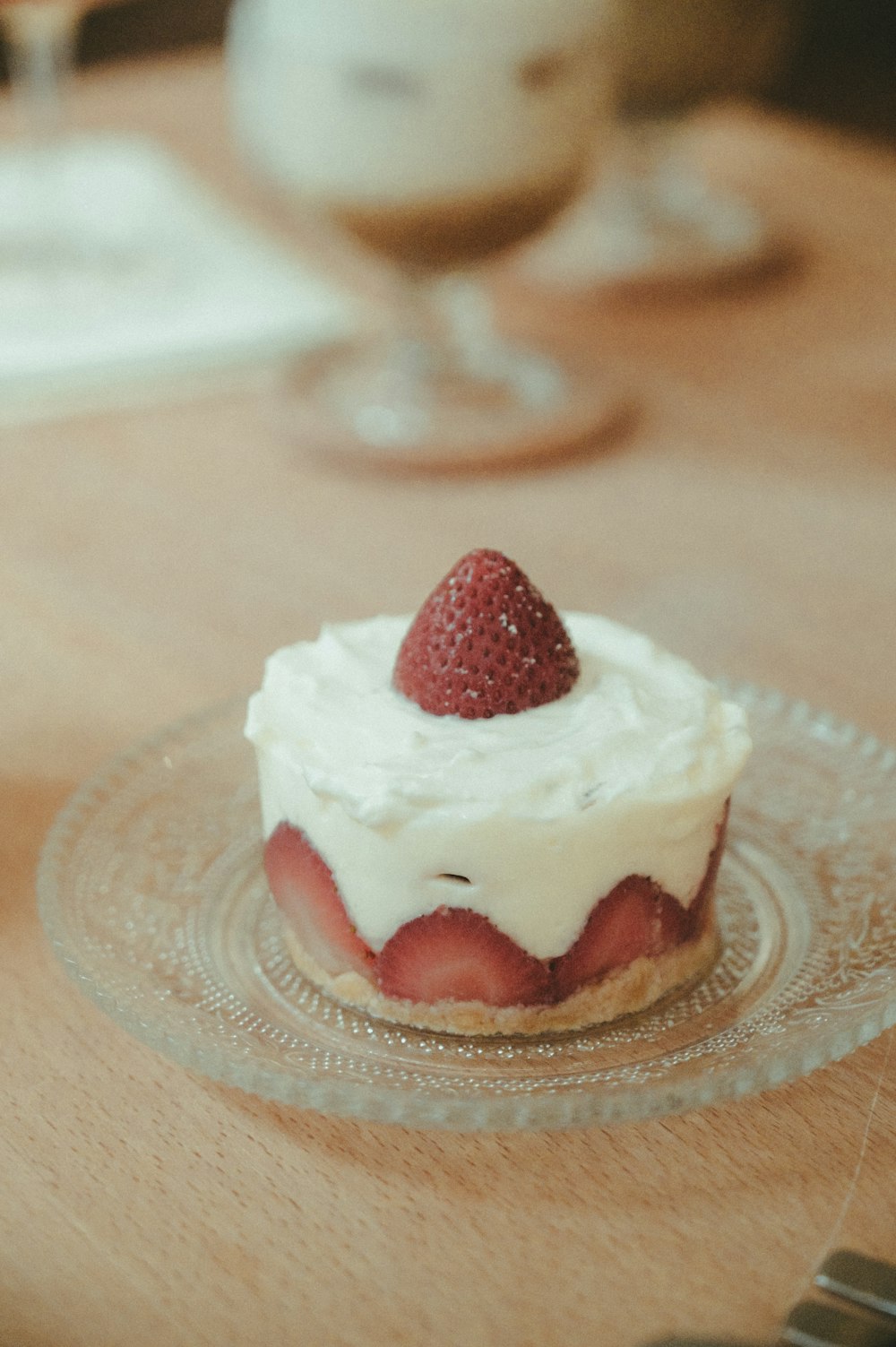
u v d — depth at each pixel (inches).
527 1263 15.6
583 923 17.2
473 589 17.7
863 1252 15.6
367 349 27.8
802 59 76.5
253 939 18.3
